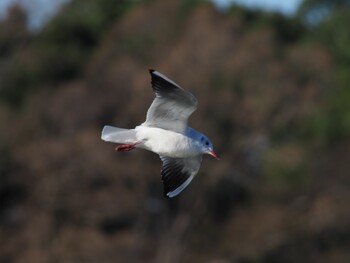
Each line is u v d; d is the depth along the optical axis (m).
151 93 29.08
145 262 27.75
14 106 33.44
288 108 30.22
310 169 29.94
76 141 29.00
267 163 29.58
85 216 28.08
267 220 28.59
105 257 27.06
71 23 34.91
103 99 30.77
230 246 28.44
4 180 29.17
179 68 29.61
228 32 30.86
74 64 33.69
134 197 28.16
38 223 27.53
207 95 28.92
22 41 35.72
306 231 28.56
